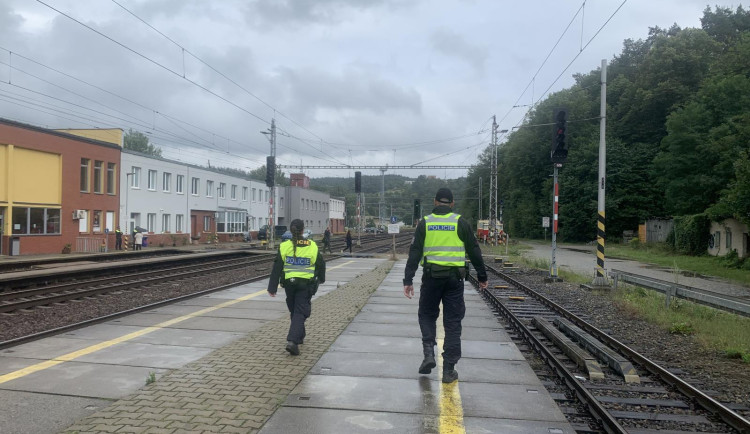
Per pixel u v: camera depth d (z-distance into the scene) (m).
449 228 5.45
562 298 14.40
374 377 5.65
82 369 5.81
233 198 59.34
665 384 6.25
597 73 70.38
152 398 4.83
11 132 28.17
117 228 35.34
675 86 54.06
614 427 4.44
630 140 60.47
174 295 13.02
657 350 8.15
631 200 57.12
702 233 36.84
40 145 30.14
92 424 4.20
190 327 8.35
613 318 11.14
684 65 54.84
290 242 6.71
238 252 31.86
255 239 63.81
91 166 34.72
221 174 55.50
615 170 57.34
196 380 5.41
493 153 47.34
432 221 5.48
